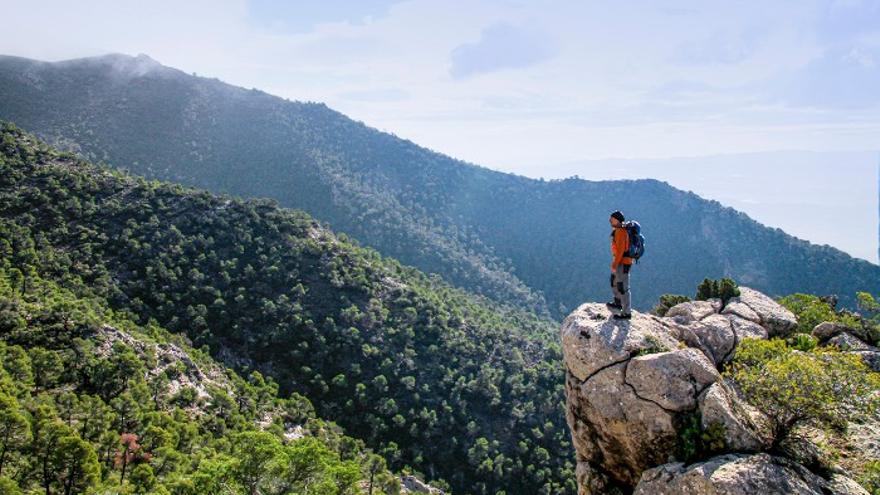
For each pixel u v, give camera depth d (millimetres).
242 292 108875
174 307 100812
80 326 69062
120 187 126688
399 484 72438
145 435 53562
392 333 111000
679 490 10773
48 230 107562
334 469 31406
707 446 11336
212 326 101938
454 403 101125
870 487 10805
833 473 10930
